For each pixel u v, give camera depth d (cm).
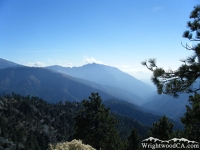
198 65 805
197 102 1184
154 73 878
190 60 836
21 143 13562
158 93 878
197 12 998
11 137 13775
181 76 852
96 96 2512
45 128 17050
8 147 12094
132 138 4206
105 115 2344
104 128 2356
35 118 18088
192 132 1617
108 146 2275
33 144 13700
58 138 16312
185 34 973
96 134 2297
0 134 13512
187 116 1606
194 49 863
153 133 2498
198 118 1516
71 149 812
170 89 851
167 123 2453
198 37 972
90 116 2433
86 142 2283
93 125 2402
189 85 852
